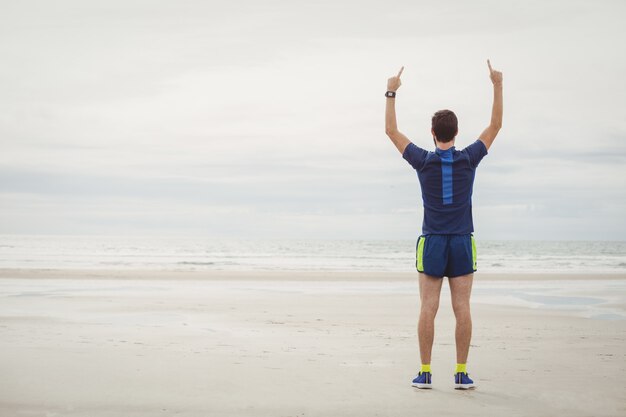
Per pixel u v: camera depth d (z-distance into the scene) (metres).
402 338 7.06
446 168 4.19
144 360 5.31
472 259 4.25
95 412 3.58
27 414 3.51
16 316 8.84
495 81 4.33
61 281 16.45
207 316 9.11
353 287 15.66
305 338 6.98
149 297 12.13
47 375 4.59
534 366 5.20
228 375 4.70
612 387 4.35
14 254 41.34
